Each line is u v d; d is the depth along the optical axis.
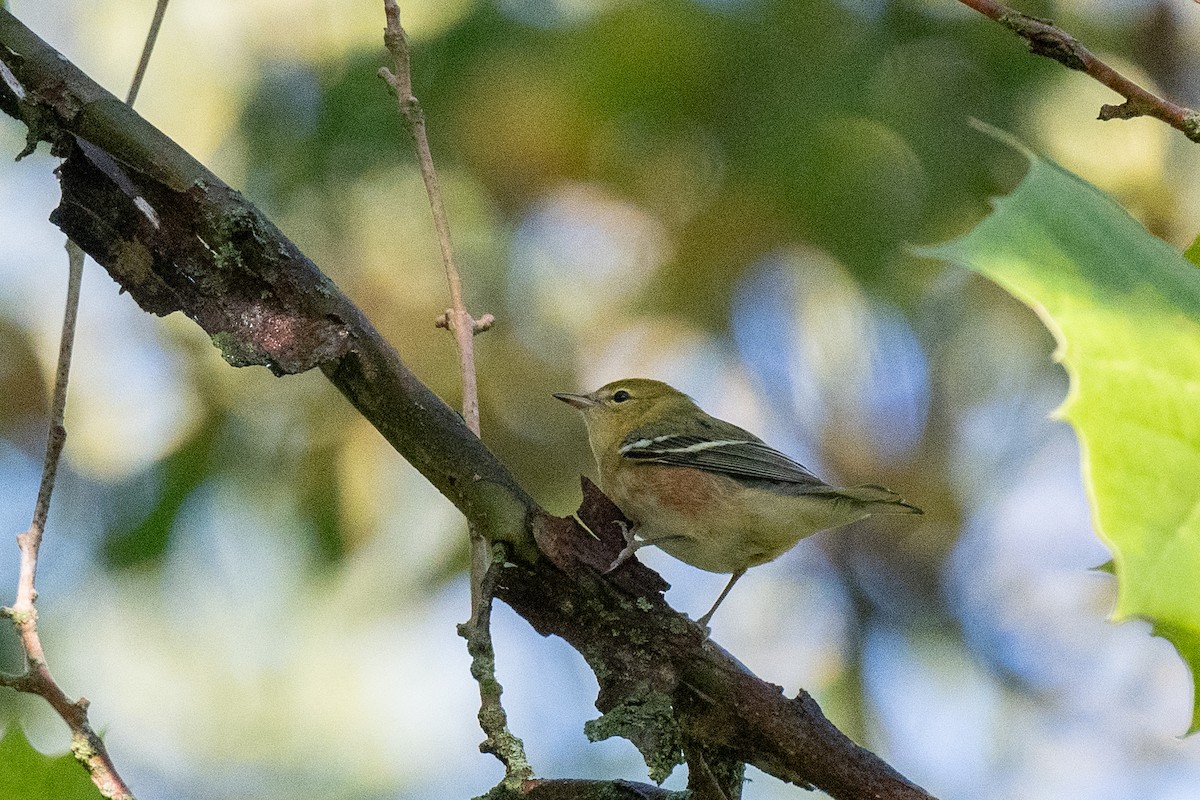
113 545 12.77
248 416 13.07
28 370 13.27
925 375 14.19
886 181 12.44
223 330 5.33
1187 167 12.60
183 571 12.85
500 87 12.64
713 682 5.34
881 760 5.39
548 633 5.48
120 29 13.10
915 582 14.56
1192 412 2.35
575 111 12.62
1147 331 2.44
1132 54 13.05
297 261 5.36
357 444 12.99
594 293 14.04
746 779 5.83
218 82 12.98
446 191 13.09
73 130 5.32
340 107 12.69
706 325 14.06
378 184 12.95
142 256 5.33
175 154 5.32
